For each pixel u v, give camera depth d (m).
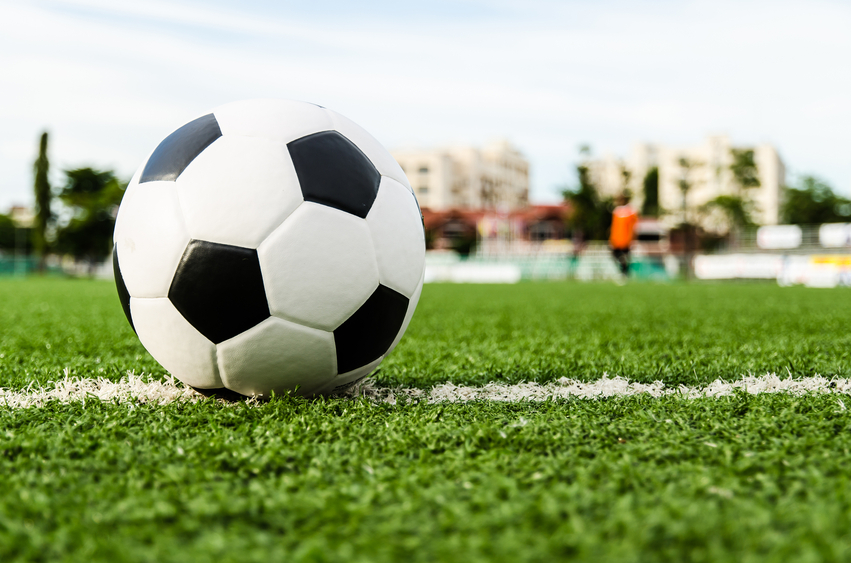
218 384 0.85
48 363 1.09
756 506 0.65
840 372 1.02
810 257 6.51
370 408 0.84
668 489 0.66
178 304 0.81
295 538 0.62
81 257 13.15
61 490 0.68
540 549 0.61
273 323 0.81
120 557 0.61
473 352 1.21
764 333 1.54
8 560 0.61
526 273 8.50
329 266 0.81
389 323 0.86
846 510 0.64
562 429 0.78
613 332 1.57
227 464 0.71
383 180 0.85
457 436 0.76
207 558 0.61
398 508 0.65
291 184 0.81
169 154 0.83
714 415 0.82
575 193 12.66
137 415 0.82
